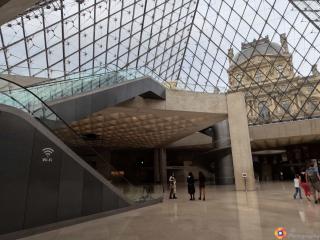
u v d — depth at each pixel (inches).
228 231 251.6
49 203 312.0
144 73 882.1
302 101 1520.7
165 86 973.8
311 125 1374.3
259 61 1675.7
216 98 1040.8
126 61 1455.5
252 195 679.7
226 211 399.2
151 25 1501.0
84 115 631.2
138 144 1643.7
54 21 1095.0
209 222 307.0
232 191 887.1
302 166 1808.6
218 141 1334.9
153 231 265.4
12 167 277.0
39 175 305.9
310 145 1800.0
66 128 409.7
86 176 377.1
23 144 293.7
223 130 1341.0
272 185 1133.1
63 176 339.0
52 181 321.4
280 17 1553.9
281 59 1610.5
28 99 382.6
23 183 284.8
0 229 253.4
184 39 1894.7
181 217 356.2
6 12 310.3
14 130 287.0
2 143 272.7
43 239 250.1
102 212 394.9
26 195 285.7
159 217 364.5
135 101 900.6
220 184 1295.5
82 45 1216.8
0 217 256.2
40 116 373.7
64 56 1159.6
